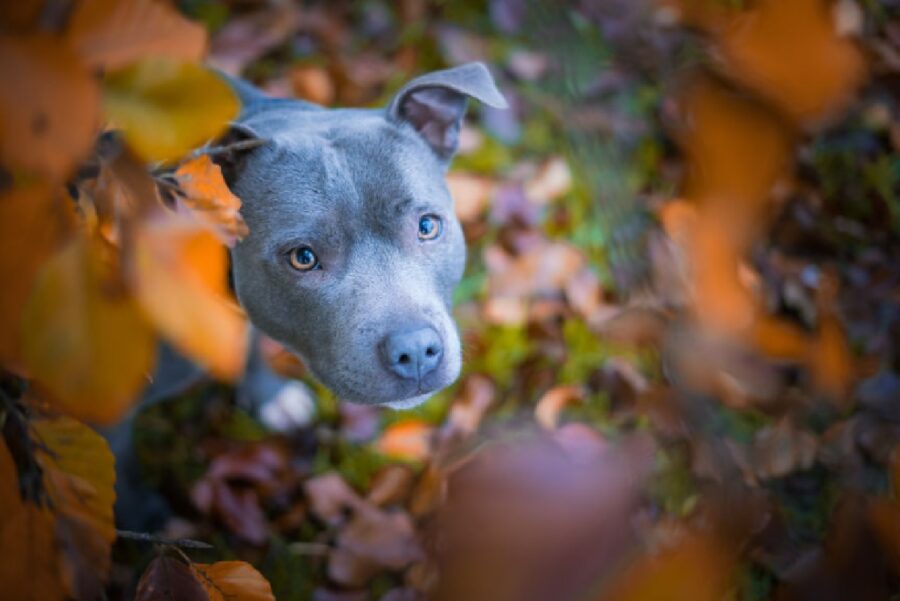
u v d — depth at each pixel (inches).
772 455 29.2
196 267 13.1
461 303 42.8
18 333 13.0
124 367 12.7
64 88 12.0
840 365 22.6
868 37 26.7
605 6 21.8
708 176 13.4
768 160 13.2
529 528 8.3
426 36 51.1
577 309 42.0
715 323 13.8
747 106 13.1
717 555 11.0
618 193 22.3
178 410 40.0
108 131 14.8
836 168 36.9
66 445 20.2
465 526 8.4
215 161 30.5
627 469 9.3
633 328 21.0
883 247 36.5
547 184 45.1
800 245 35.5
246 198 30.7
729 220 13.4
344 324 29.9
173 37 13.6
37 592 19.7
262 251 30.6
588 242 44.0
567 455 9.0
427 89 32.3
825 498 29.0
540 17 25.8
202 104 13.6
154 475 38.1
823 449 29.2
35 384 19.2
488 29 51.3
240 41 49.8
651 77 21.6
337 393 30.7
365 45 51.2
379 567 34.3
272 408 40.2
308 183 30.4
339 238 30.2
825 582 17.5
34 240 13.0
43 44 12.1
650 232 21.5
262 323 32.0
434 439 38.5
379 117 32.8
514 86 48.2
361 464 38.8
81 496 20.3
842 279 35.4
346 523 36.5
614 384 37.7
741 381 21.3
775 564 19.8
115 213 14.3
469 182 44.9
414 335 29.2
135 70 13.4
